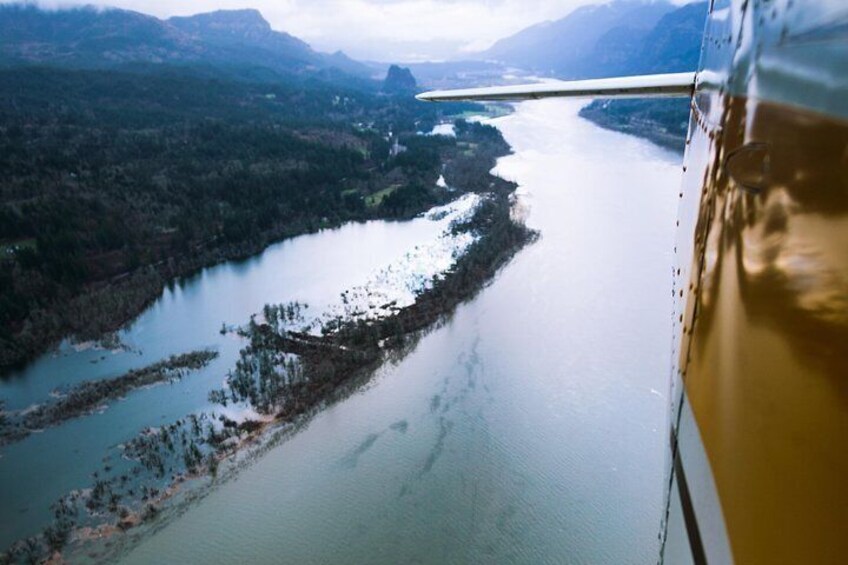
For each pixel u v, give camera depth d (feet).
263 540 139.33
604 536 137.08
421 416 182.29
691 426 14.33
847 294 8.11
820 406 8.36
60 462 166.71
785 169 10.34
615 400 185.37
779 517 9.00
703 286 14.79
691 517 13.52
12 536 142.10
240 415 185.16
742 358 11.20
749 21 13.12
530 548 134.62
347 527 142.20
